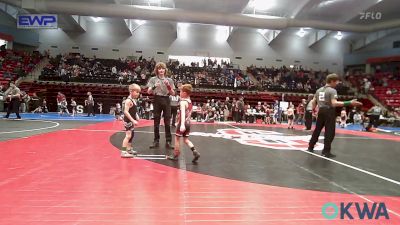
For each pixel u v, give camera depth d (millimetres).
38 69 31547
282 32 36031
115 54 35250
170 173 4809
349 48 38125
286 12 28312
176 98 13445
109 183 4098
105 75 31016
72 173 4586
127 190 3805
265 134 12250
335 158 6828
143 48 35594
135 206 3242
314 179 4723
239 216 3062
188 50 36094
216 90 31422
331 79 7375
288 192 3961
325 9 27609
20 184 3934
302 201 3600
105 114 27422
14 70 28391
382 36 33406
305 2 23906
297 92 32875
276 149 7949
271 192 3939
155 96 7477
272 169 5379
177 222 2857
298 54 37719
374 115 17500
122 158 5930
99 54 35094
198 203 3412
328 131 7266
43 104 25766
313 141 7824
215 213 3125
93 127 12516
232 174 4875
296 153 7371
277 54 37438
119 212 3062
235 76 33469
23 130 10406
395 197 3873
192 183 4246
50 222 2770
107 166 5164
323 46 37938
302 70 36281
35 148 6750
